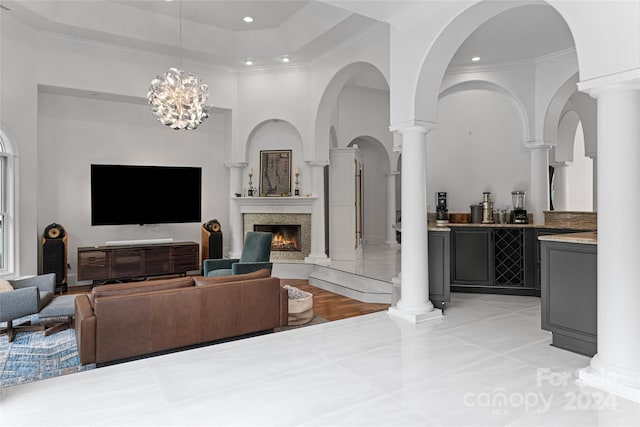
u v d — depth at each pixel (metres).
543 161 5.88
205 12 6.00
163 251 6.49
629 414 2.28
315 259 7.13
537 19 4.47
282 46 6.54
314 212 7.16
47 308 3.80
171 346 3.26
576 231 4.83
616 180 2.59
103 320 2.99
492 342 3.46
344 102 8.72
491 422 2.20
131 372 2.87
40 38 5.62
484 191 6.33
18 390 2.61
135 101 6.66
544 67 5.65
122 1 5.63
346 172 7.66
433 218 6.49
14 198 5.31
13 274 5.30
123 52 6.26
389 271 6.22
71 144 6.36
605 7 2.56
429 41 3.81
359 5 3.92
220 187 7.65
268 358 3.11
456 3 3.56
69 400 2.46
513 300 5.01
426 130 4.11
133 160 6.86
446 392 2.55
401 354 3.19
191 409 2.35
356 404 2.40
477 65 5.90
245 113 7.25
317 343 3.45
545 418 2.24
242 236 7.52
